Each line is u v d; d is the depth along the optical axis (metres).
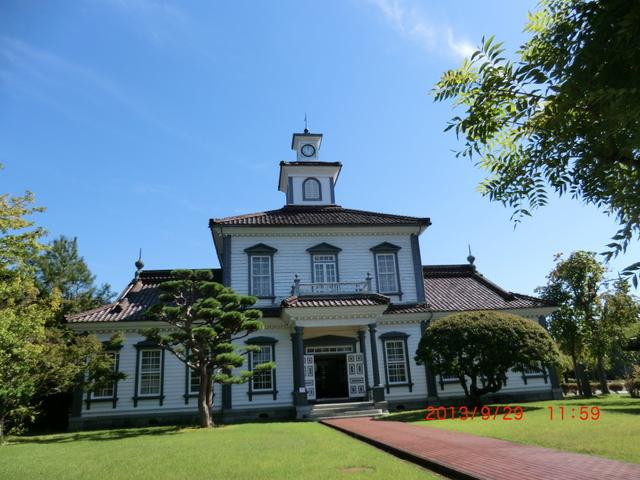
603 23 3.17
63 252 38.19
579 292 28.48
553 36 3.70
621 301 26.92
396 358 24.81
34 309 17.33
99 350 20.09
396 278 26.61
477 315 19.73
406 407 23.97
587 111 3.57
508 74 3.82
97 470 9.57
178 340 19.81
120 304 24.00
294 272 25.89
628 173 3.43
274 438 13.98
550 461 8.00
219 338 19.08
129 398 22.28
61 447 14.23
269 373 23.45
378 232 27.25
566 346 28.78
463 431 12.82
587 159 3.68
